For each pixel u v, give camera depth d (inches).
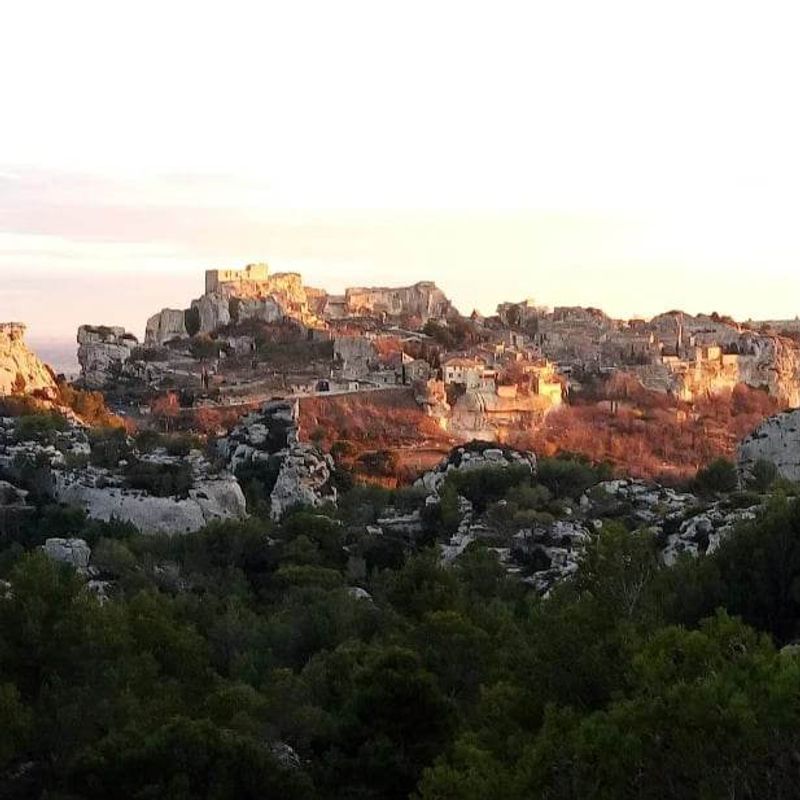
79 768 2534.5
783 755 1806.1
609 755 1857.8
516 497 6683.1
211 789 2450.8
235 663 3971.5
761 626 3678.6
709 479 7357.3
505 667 2770.7
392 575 5201.8
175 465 7332.7
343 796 2623.0
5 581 4013.3
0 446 7445.9
